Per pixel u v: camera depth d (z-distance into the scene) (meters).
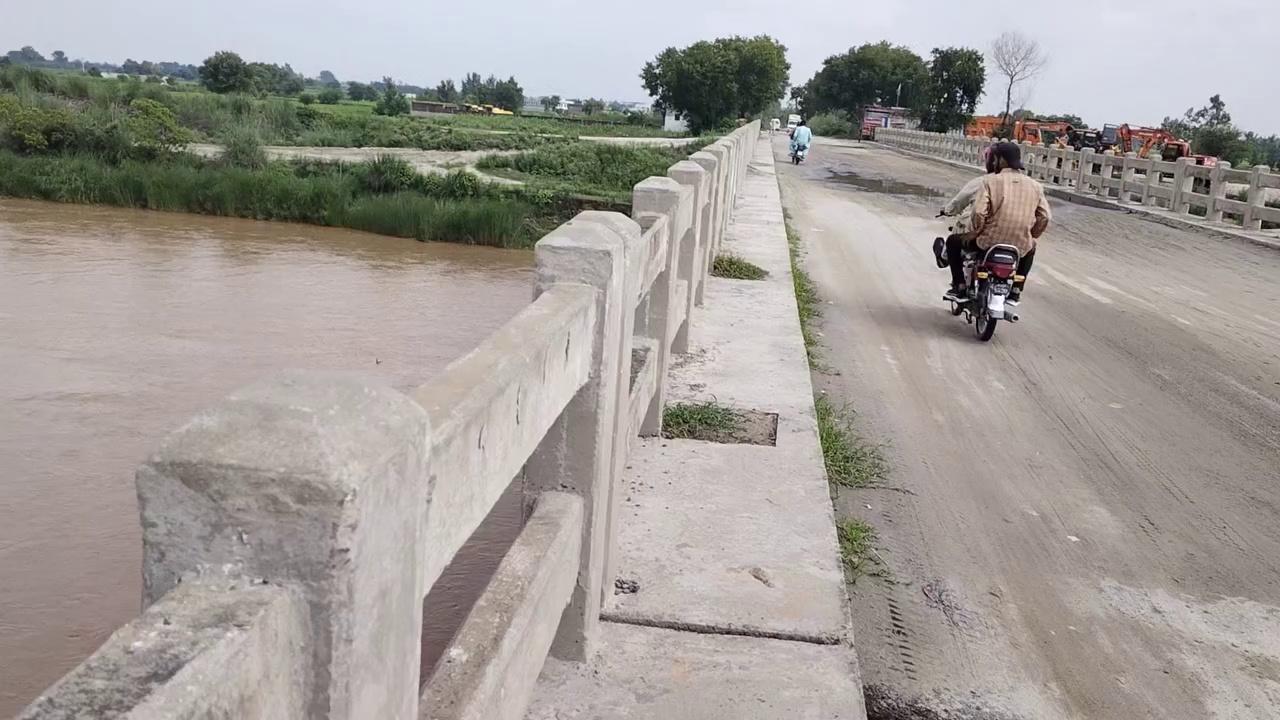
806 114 97.06
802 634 3.38
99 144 25.14
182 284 14.52
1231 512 5.12
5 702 4.64
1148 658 3.69
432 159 32.47
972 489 5.26
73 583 5.68
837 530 4.49
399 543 1.27
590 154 33.84
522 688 2.25
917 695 3.35
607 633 3.30
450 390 1.74
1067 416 6.64
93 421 8.38
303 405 1.17
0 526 6.32
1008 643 3.73
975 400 6.89
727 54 61.59
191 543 1.11
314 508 1.08
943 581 4.19
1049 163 26.14
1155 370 7.96
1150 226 18.11
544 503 2.83
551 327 2.30
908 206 19.78
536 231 21.44
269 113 40.09
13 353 10.37
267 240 19.39
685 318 6.66
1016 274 8.58
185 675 0.93
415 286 15.41
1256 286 12.26
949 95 71.12
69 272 15.05
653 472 4.74
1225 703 3.42
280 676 1.08
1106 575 4.34
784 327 7.80
